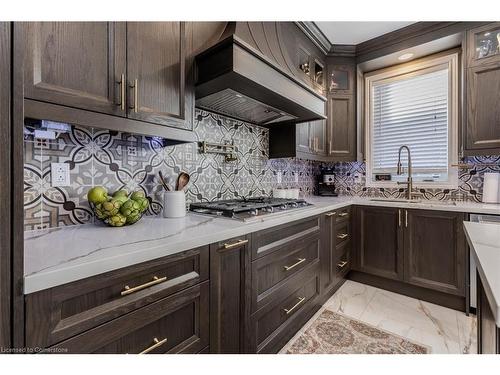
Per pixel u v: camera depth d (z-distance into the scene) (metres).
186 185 1.68
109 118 0.99
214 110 1.85
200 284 1.00
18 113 0.57
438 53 2.51
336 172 3.29
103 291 0.72
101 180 1.27
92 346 0.69
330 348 1.51
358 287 2.43
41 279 0.60
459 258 1.96
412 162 2.73
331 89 2.73
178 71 1.27
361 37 2.51
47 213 1.10
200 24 1.44
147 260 0.81
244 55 1.34
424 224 2.13
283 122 2.29
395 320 1.84
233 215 1.38
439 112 2.56
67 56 0.88
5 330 0.56
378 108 2.94
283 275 1.51
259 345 1.31
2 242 0.55
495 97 2.00
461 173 2.43
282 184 2.70
